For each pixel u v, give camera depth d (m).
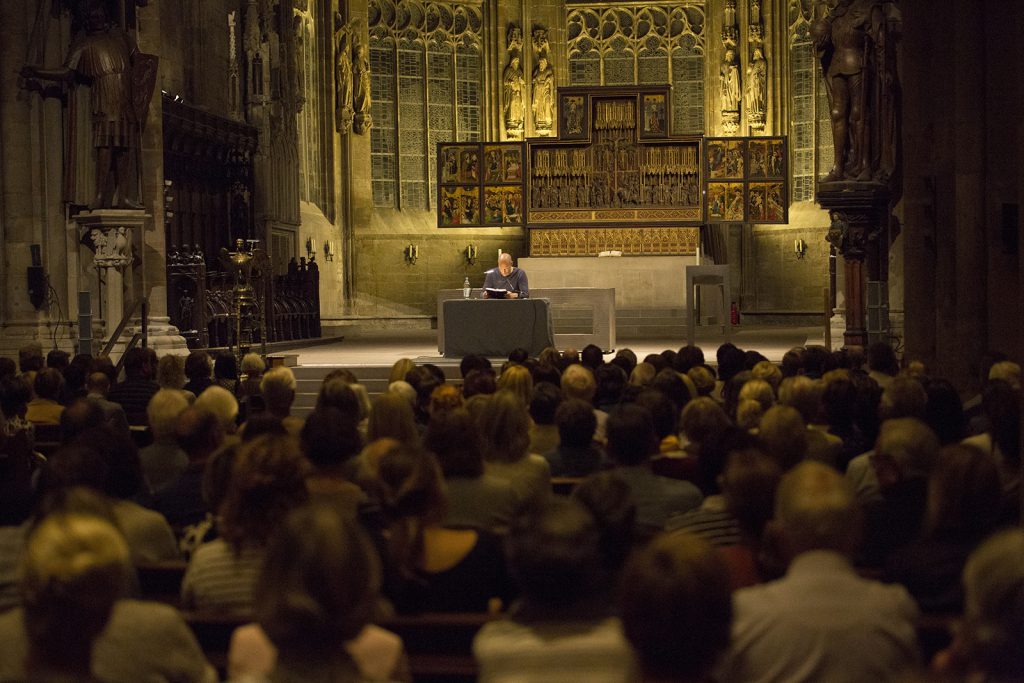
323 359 21.16
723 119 37.62
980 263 13.67
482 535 5.00
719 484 5.92
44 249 19.27
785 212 28.75
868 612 3.29
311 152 34.16
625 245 33.41
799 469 3.64
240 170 27.44
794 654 3.24
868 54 19.14
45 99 19.16
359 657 3.43
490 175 29.80
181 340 20.45
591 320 32.00
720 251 36.88
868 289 18.16
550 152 30.33
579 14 38.56
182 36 26.31
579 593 3.14
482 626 4.47
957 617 4.30
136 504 6.05
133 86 18.86
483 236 37.28
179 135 24.45
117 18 19.20
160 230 20.53
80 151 19.22
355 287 35.53
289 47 30.75
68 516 3.02
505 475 6.55
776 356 21.31
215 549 4.73
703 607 2.66
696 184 29.95
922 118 15.52
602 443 8.38
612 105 30.14
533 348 18.14
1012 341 13.38
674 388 9.45
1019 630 2.66
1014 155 13.46
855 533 3.51
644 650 2.70
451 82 37.81
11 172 19.00
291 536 2.98
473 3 37.84
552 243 33.59
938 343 14.91
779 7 36.94
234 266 20.61
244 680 3.02
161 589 5.25
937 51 14.95
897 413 7.80
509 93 37.88
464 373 11.91
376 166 36.62
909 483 5.65
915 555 4.46
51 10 19.00
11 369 11.96
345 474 6.62
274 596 2.95
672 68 38.41
